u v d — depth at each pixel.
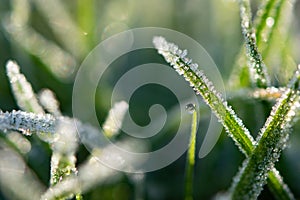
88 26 0.30
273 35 0.25
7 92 0.29
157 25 0.32
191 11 0.32
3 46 0.30
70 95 0.29
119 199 0.26
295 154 0.26
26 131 0.22
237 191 0.21
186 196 0.23
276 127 0.21
